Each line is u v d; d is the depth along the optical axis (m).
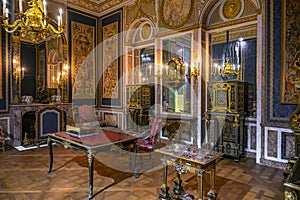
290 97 3.70
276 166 3.87
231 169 3.83
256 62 4.51
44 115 5.59
